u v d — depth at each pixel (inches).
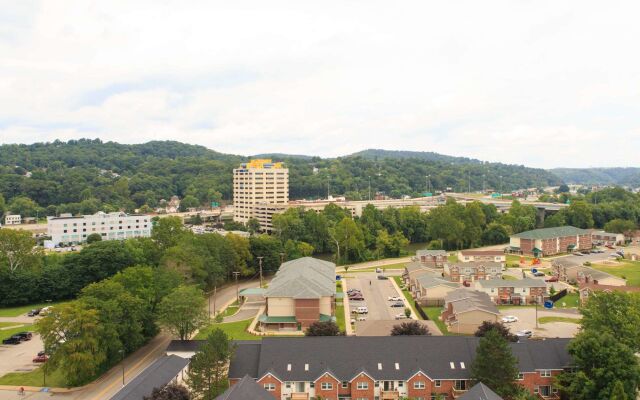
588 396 3280.0
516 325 5462.6
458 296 5684.1
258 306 6574.8
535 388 3567.9
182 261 6574.8
